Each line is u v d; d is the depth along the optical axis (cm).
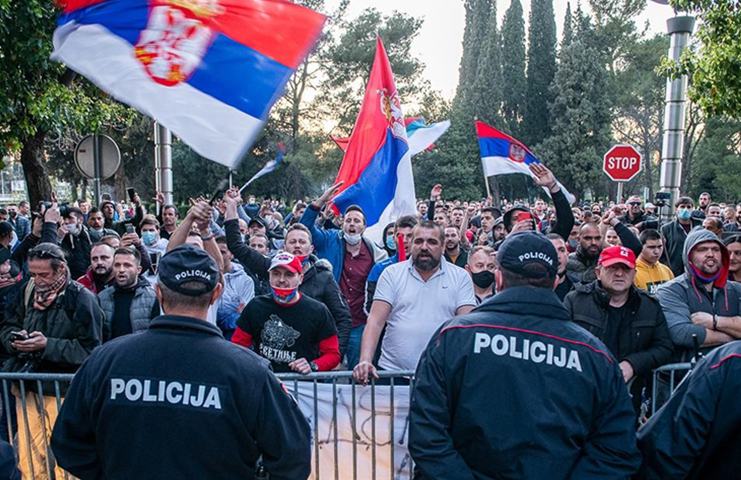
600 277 429
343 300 548
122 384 235
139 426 231
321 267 541
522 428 241
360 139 741
